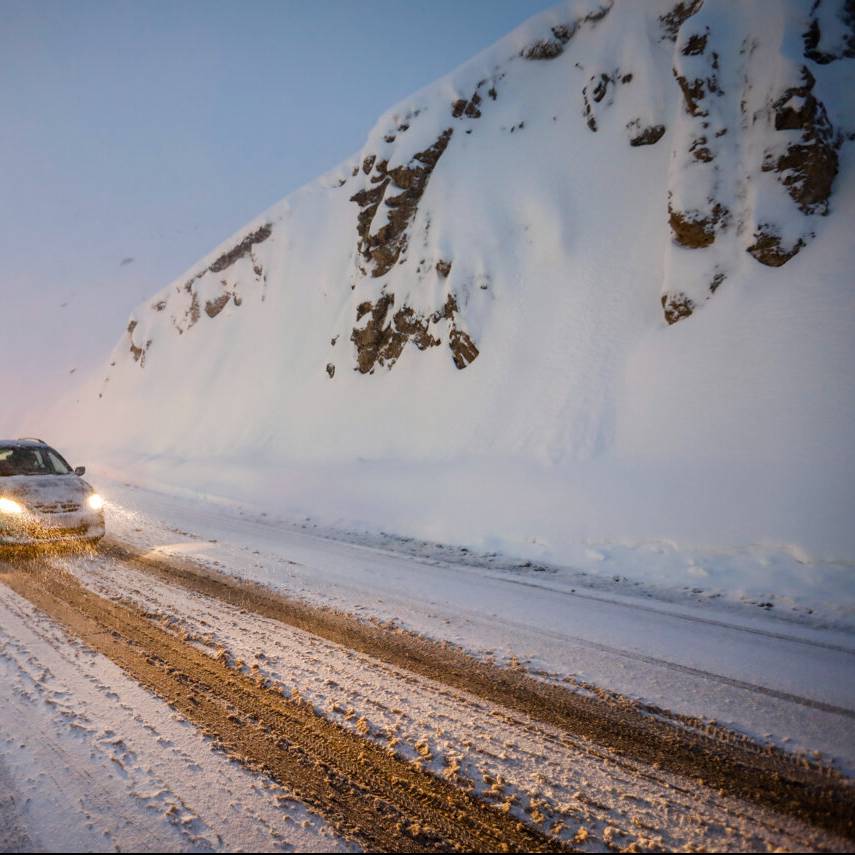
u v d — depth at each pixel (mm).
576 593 6176
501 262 16062
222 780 2609
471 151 19312
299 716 3215
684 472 8969
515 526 9234
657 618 5273
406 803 2488
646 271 13273
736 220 11406
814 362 8820
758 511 7504
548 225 15750
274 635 4496
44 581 5941
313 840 2246
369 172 22219
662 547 7625
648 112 15391
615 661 4109
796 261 10391
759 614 5520
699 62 12391
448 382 15734
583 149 16594
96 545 7852
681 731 3121
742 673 3926
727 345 10242
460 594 5891
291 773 2684
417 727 3119
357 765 2758
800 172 10711
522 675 3832
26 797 2455
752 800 2520
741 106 11891
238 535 9203
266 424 21141
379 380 18297
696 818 2395
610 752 2910
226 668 3844
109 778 2600
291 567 6898
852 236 9852
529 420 12828
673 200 12102
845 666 4105
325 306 23594
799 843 2234
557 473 10727
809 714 3318
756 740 3027
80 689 3473
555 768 2764
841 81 11312
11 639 4266
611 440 10953
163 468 20906
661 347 11453
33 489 7398
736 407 9312
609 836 2281
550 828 2334
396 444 15555
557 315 14188
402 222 19703
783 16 11656
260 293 29125
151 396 32719
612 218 14758
